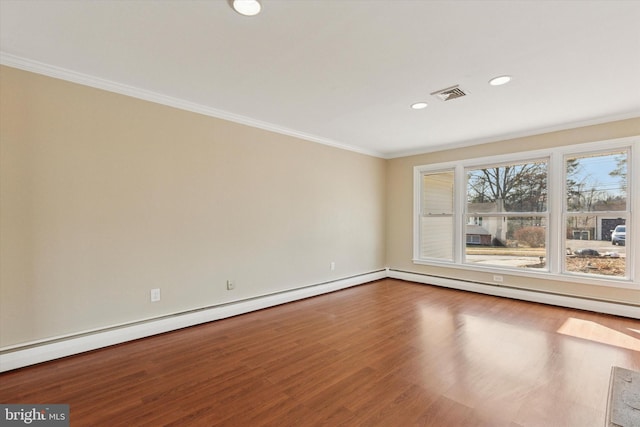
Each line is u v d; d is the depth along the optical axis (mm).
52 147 2473
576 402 1902
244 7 1745
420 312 3742
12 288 2311
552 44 2111
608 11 1765
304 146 4410
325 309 3877
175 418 1769
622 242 3596
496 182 4602
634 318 3447
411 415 1792
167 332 3078
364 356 2553
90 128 2648
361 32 1991
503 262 4527
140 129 2920
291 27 1938
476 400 1934
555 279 4016
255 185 3826
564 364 2393
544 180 4172
